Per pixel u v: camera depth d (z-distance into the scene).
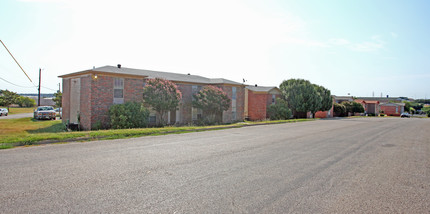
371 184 5.98
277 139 13.13
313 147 10.95
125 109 17.56
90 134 11.83
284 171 6.86
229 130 17.50
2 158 7.37
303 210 4.39
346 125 24.91
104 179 5.68
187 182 5.68
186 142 11.31
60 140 10.49
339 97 63.38
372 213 4.39
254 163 7.65
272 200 4.79
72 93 20.20
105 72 17.88
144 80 21.48
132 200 4.59
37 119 28.09
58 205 4.28
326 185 5.80
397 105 70.06
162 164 7.18
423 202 4.94
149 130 14.28
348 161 8.40
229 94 27.91
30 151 8.43
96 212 4.06
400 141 13.88
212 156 8.45
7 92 49.44
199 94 24.97
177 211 4.19
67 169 6.37
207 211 4.22
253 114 33.78
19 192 4.79
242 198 4.84
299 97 36.66
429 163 8.39
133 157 7.94
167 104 20.16
